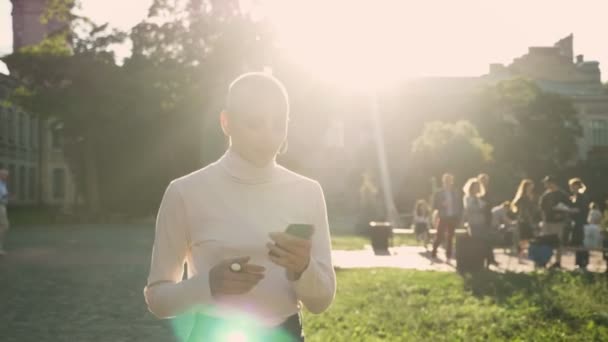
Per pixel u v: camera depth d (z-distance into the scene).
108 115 41.91
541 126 73.75
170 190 2.88
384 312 10.12
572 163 85.00
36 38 73.00
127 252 21.53
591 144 87.81
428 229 24.11
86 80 42.47
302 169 48.44
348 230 36.00
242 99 2.77
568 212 16.42
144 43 44.88
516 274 14.73
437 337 8.34
